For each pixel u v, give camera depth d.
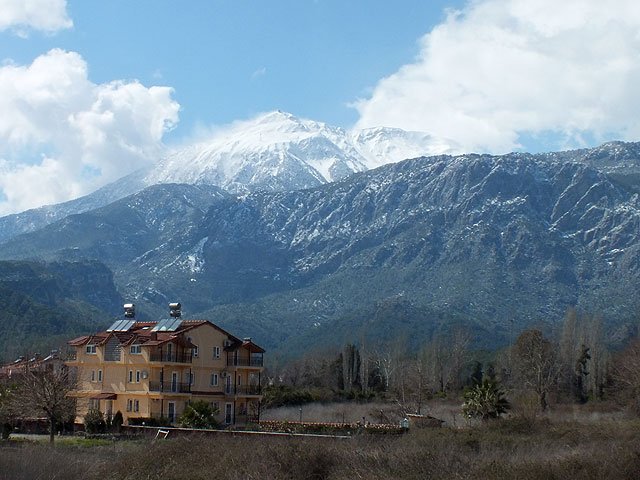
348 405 120.75
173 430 66.00
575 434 55.78
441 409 111.44
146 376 90.00
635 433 52.84
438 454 37.47
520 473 33.34
